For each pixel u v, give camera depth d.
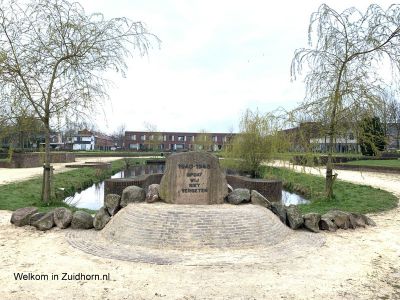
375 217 12.29
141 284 6.02
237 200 9.98
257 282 6.16
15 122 13.30
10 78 12.63
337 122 13.95
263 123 27.23
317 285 6.10
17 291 5.69
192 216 8.48
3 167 32.00
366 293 5.81
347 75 13.76
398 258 7.70
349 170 33.03
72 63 13.09
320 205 14.26
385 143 14.72
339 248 8.34
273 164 27.16
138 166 48.50
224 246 7.97
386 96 13.76
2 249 7.90
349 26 13.66
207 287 5.92
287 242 8.68
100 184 26.06
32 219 10.05
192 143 78.19
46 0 12.52
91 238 8.78
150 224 8.45
